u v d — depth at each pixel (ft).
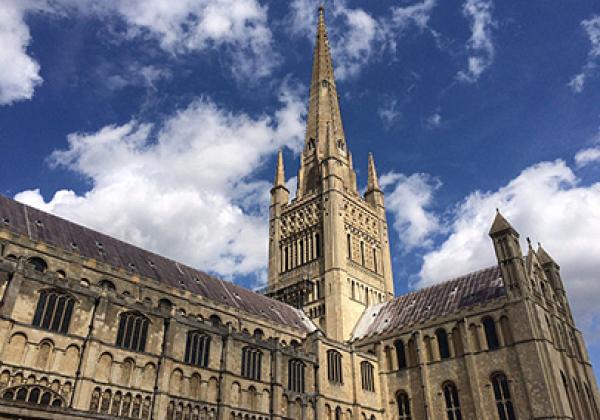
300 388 205.87
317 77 408.26
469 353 219.20
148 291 197.57
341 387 223.71
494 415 203.62
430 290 274.77
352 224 328.49
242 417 176.24
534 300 217.15
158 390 155.74
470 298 242.78
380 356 252.01
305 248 325.62
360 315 298.76
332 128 376.68
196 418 164.14
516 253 224.53
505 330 214.48
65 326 146.41
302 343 232.53
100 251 202.49
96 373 145.69
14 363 131.34
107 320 154.10
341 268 298.97
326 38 436.35
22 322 136.56
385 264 342.44
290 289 311.27
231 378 177.47
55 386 137.18
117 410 146.30
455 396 219.20
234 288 261.44
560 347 218.18
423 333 241.35
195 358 172.35
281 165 377.71
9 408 120.78
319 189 336.08
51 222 196.44
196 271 246.47
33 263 169.89
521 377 200.95
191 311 208.13
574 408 202.49
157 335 165.78
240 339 187.52
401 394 238.68
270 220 358.64
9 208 184.96
